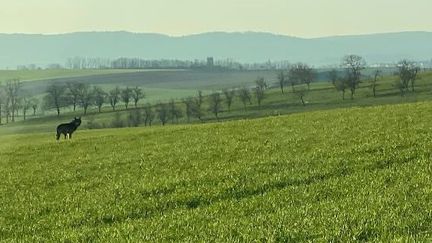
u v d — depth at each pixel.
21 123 194.62
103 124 187.25
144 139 46.03
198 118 194.62
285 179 21.45
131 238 15.05
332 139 32.28
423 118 39.12
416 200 16.09
